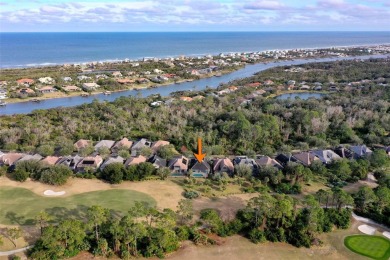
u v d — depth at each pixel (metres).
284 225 69.00
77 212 75.19
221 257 62.25
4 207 76.88
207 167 96.25
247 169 92.56
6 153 105.88
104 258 61.19
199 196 83.19
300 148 113.19
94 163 98.00
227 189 87.25
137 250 62.69
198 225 70.06
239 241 67.00
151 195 83.81
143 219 71.62
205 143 117.94
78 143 114.12
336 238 68.31
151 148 111.56
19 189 86.06
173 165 97.25
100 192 85.12
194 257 62.09
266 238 67.44
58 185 88.25
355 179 91.94
